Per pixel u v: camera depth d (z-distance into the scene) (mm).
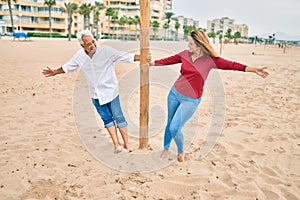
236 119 5379
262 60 20234
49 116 5262
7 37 47219
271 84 9422
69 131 4523
